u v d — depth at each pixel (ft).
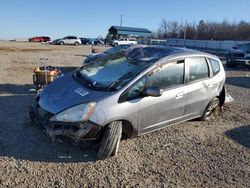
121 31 218.38
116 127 15.57
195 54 20.58
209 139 19.48
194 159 16.58
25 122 19.77
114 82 16.70
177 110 19.13
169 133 19.83
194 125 21.67
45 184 13.17
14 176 13.60
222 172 15.44
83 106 15.03
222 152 17.75
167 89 18.24
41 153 15.71
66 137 15.24
